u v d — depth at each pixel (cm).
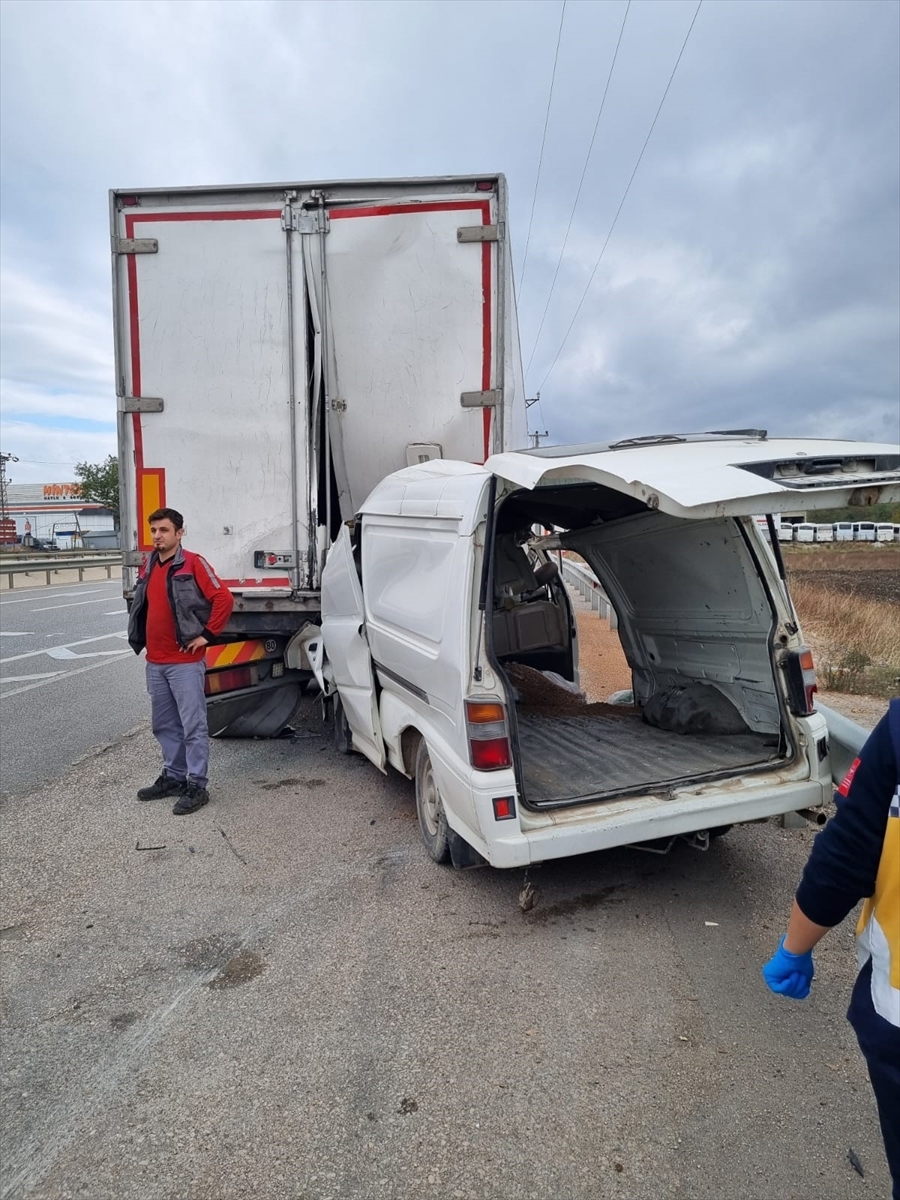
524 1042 298
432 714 413
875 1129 252
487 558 367
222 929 392
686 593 493
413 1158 246
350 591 560
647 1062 285
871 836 160
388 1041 302
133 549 630
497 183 600
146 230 610
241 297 613
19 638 1480
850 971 340
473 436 620
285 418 618
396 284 609
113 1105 273
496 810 349
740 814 376
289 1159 247
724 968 344
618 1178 236
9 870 469
